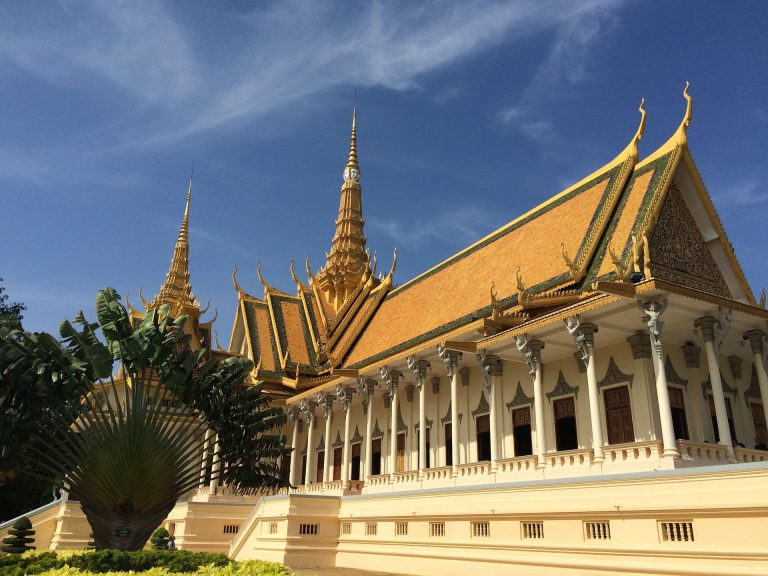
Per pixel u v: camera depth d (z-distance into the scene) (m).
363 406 35.72
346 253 56.75
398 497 23.17
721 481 13.52
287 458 40.75
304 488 34.25
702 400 21.83
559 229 27.81
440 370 29.19
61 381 18.59
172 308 51.41
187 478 20.14
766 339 20.47
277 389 41.66
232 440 20.94
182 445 19.94
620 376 21.62
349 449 31.61
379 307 43.22
